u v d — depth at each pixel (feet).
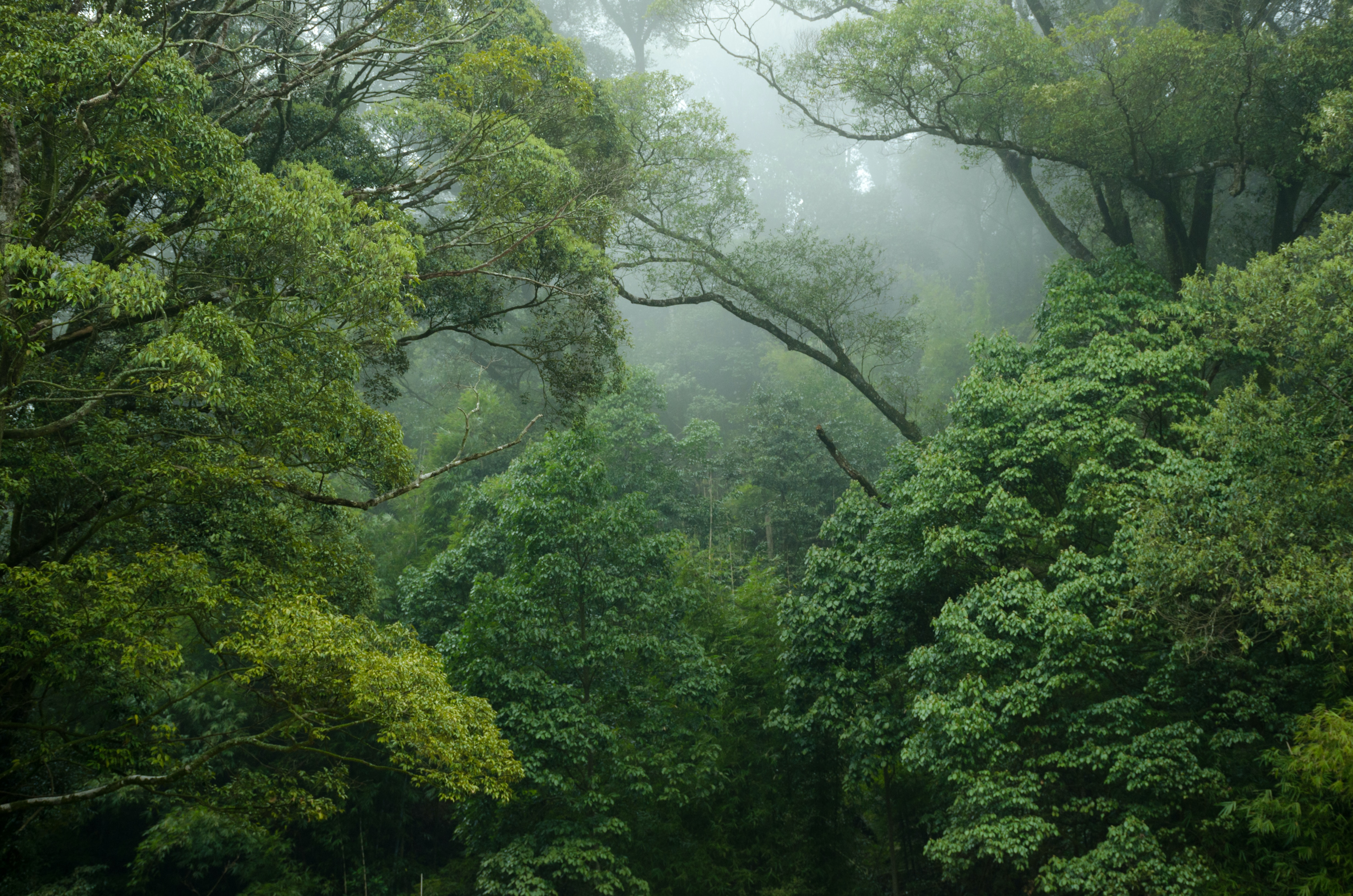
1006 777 52.01
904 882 75.25
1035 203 87.66
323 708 32.73
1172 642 52.47
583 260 55.83
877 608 65.31
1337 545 45.91
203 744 73.36
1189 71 67.10
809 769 71.56
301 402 37.04
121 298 28.60
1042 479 62.54
